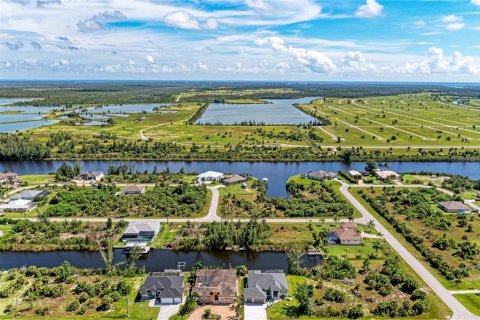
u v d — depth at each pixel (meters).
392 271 102.81
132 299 92.69
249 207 149.00
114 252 117.62
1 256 115.31
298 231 130.25
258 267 111.00
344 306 89.94
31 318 85.00
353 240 121.56
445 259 111.94
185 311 87.88
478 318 85.38
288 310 89.19
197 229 130.62
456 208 148.00
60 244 119.50
